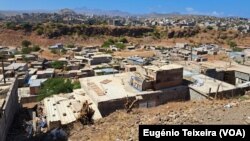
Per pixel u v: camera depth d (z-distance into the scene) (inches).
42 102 1128.8
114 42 4685.0
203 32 5428.2
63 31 5162.4
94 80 1147.9
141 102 949.8
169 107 661.9
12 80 1043.9
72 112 862.5
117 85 1069.8
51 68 2436.0
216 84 1103.6
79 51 3508.9
